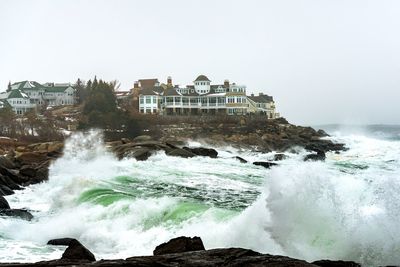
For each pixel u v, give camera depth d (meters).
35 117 78.25
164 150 43.66
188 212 15.74
